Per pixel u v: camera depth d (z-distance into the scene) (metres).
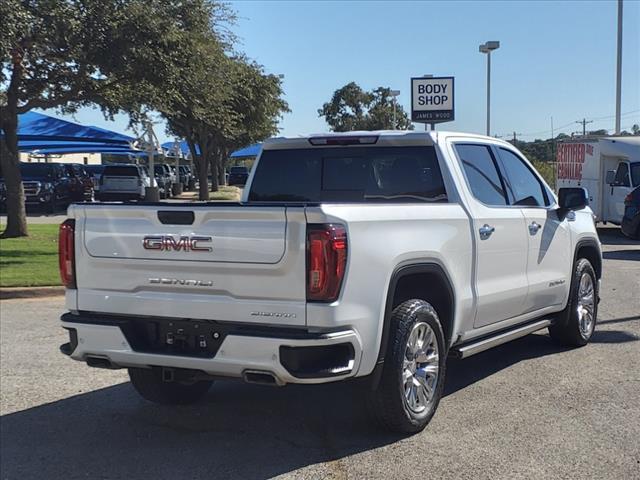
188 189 53.16
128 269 4.65
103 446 4.89
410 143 5.75
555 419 5.21
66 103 17.56
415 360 4.89
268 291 4.23
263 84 35.84
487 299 5.66
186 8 16.39
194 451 4.77
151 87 16.47
